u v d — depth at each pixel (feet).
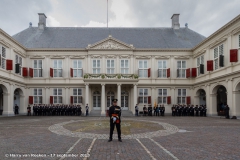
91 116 88.07
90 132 40.55
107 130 43.34
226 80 76.43
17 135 36.99
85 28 121.39
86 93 95.66
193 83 107.04
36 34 113.80
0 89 101.09
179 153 24.50
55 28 120.06
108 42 106.42
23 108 102.22
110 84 100.37
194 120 66.85
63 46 107.76
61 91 106.42
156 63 108.68
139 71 108.17
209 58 89.86
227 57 75.61
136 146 28.17
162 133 39.45
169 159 22.06
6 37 83.87
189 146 28.19
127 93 107.24
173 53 108.47
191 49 107.24
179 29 123.54
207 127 48.26
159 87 108.17
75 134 38.06
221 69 79.77
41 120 66.23
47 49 105.60
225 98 104.06
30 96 103.96
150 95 107.86
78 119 70.79
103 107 94.43
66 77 106.11
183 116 89.04
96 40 112.57
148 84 107.55
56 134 38.11
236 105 71.87
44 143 30.01
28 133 39.27
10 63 85.76
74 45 108.78
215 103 88.43
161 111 92.43
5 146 28.04
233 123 56.85
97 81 95.50
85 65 107.14
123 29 122.01
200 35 119.65
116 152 24.89
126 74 96.84
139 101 107.34
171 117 82.74
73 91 106.42
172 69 108.27
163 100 108.06
